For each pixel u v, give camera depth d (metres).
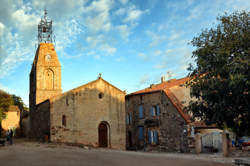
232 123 18.19
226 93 17.06
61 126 26.42
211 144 24.16
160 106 29.27
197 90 18.47
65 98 27.09
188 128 25.23
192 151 24.52
